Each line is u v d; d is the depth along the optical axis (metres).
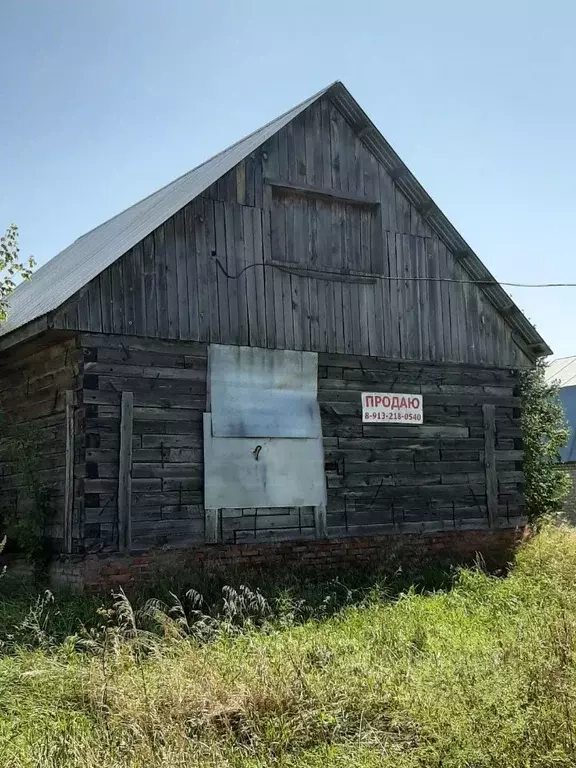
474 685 7.06
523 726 6.31
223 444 13.12
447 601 11.70
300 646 8.38
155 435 12.54
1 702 7.30
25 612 10.26
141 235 12.62
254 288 13.79
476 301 16.58
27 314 13.57
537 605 10.91
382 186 15.52
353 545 14.38
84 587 11.57
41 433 13.14
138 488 12.28
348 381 14.81
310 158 14.64
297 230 14.53
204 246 13.29
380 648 8.70
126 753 6.17
